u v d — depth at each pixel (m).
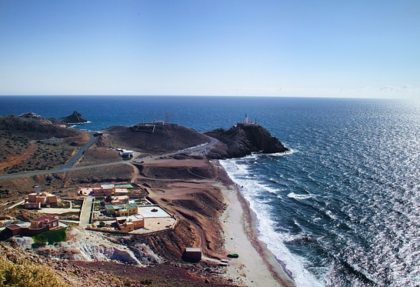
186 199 106.81
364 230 88.19
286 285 67.69
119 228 80.44
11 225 72.75
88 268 61.09
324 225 92.94
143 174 135.12
